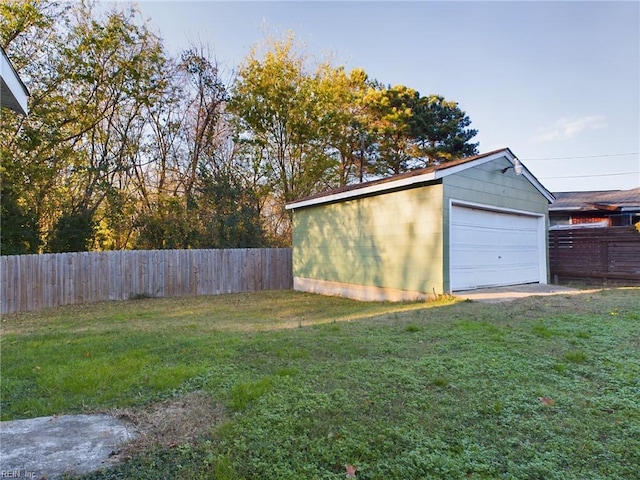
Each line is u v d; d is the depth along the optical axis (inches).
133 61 543.5
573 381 117.9
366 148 877.8
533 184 382.6
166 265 435.2
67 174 516.1
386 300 339.3
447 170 292.0
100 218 539.2
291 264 519.2
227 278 471.2
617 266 371.9
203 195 566.6
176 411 103.5
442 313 224.8
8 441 88.7
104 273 399.2
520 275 368.5
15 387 125.9
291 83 692.1
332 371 129.8
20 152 464.4
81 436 90.8
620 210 513.3
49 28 466.0
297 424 93.1
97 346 177.9
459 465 76.0
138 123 595.8
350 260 388.5
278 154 717.3
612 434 87.0
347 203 392.8
